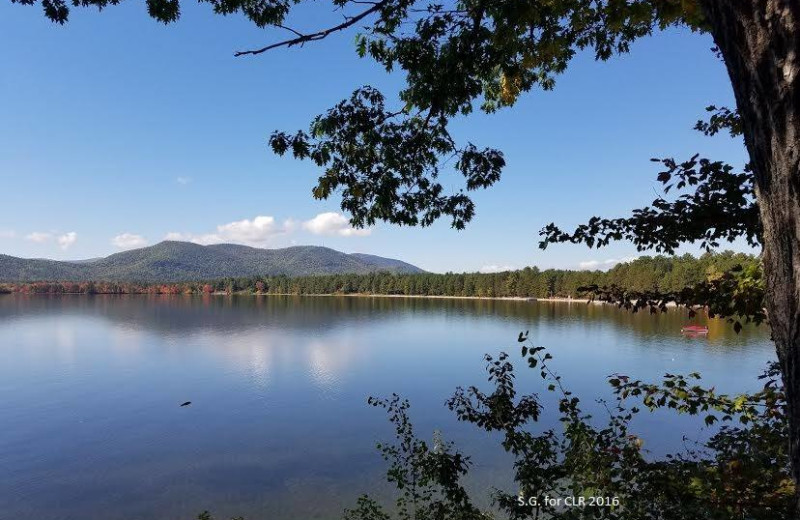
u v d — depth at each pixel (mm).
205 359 47875
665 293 3420
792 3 1558
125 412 28328
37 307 138625
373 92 4246
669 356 43906
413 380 36500
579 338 59438
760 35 1648
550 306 134375
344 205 4789
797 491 1761
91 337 68312
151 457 20875
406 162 4551
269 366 43438
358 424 24797
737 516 3238
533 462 4383
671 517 3375
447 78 3916
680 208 3193
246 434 23812
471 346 56781
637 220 3264
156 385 35906
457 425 23062
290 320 96625
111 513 15938
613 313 104938
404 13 4082
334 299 190000
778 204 1673
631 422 20875
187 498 16812
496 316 100500
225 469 19328
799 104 1561
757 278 2988
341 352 52438
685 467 3795
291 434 23562
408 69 4324
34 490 17656
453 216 4949
